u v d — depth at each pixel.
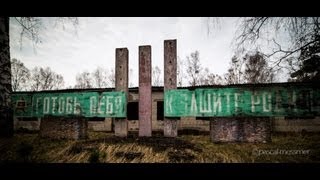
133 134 13.55
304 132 14.12
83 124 10.98
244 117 9.68
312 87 9.36
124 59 12.09
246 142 9.52
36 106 11.77
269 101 9.70
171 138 10.52
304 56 7.43
